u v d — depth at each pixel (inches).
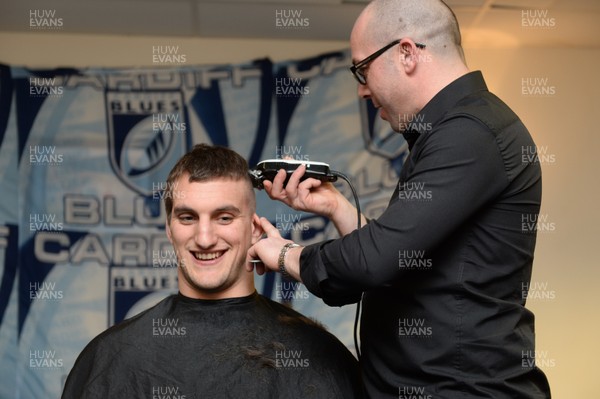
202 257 66.7
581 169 149.6
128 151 139.9
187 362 65.6
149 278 138.1
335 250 54.8
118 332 67.4
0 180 136.9
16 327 134.8
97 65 140.9
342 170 142.9
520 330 56.8
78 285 136.9
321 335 69.2
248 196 67.1
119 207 138.9
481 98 57.1
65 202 137.9
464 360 55.0
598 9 132.7
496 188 54.4
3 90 138.5
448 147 54.0
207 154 66.7
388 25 58.4
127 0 127.7
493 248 55.4
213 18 135.4
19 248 136.3
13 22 136.1
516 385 55.7
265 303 70.8
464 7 133.3
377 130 143.6
